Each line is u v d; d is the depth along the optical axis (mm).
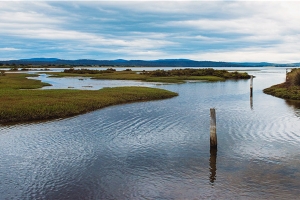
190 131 23828
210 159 17203
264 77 122375
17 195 12859
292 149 18875
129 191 13188
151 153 18375
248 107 36812
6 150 18984
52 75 113375
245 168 15750
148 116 30422
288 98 45719
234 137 21891
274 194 12688
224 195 12672
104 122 27312
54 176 14883
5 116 28234
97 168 15938
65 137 22031
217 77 105125
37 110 30500
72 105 34281
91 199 12492
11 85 61219
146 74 112500
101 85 71875
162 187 13555
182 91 59062
